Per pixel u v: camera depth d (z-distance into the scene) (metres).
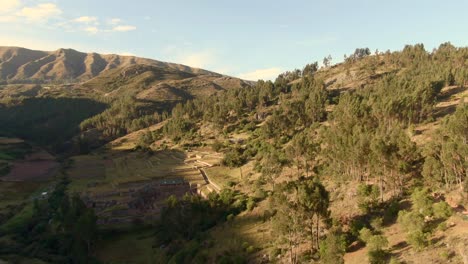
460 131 61.84
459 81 131.12
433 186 56.44
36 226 95.56
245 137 158.88
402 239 45.50
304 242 56.50
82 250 79.50
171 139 189.00
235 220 78.25
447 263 35.56
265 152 116.19
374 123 100.88
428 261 37.19
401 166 59.19
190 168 135.50
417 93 102.62
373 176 68.94
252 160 125.06
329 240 47.06
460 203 48.41
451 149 53.69
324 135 101.69
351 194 66.88
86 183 133.12
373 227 52.16
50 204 109.88
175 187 116.50
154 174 132.62
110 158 176.00
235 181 109.31
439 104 114.88
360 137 71.31
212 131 184.88
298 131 137.88
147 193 112.12
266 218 71.25
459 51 170.25
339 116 114.56
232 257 59.50
